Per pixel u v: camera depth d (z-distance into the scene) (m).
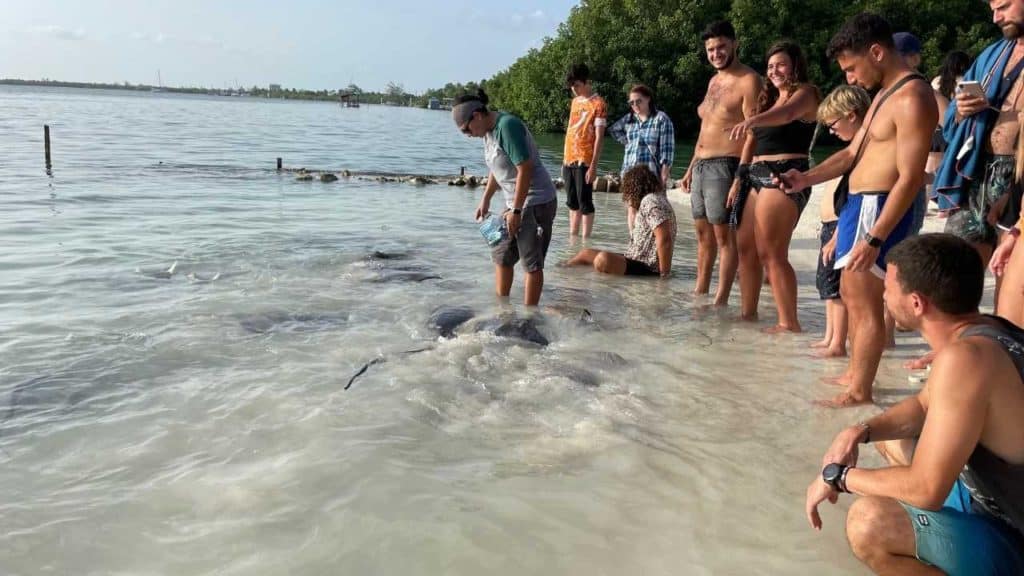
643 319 5.93
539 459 3.48
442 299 6.21
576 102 9.52
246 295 6.07
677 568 2.70
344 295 6.20
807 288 7.20
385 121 57.88
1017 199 4.08
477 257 8.09
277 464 3.33
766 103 5.48
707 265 6.76
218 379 4.28
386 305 5.95
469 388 4.27
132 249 7.68
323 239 8.74
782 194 5.31
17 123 32.41
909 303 2.45
